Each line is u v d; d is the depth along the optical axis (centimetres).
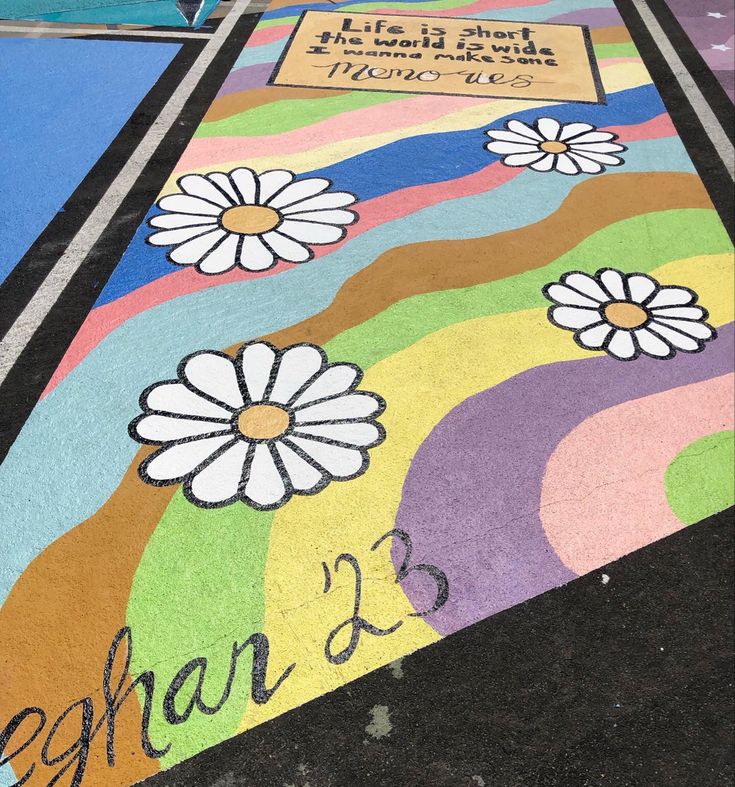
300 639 259
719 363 361
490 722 244
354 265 407
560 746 240
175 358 352
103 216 435
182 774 230
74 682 246
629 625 268
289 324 371
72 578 271
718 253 425
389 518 293
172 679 248
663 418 335
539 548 287
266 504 295
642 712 248
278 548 282
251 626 261
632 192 467
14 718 237
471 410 334
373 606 268
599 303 389
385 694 248
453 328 372
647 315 384
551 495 304
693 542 292
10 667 247
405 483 305
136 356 353
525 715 246
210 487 300
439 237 427
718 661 261
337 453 314
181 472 305
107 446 313
